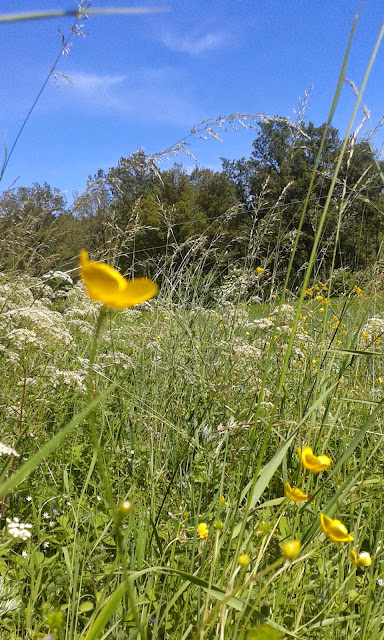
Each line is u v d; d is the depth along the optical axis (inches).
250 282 165.0
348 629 65.7
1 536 66.5
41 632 61.7
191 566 61.8
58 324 118.3
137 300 27.0
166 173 1342.3
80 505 87.0
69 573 68.1
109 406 123.4
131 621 60.9
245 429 99.4
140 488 96.1
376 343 142.2
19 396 100.5
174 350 152.2
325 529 43.2
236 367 124.5
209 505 86.0
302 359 135.6
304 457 45.8
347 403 123.3
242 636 43.5
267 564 66.0
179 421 116.6
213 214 1267.2
